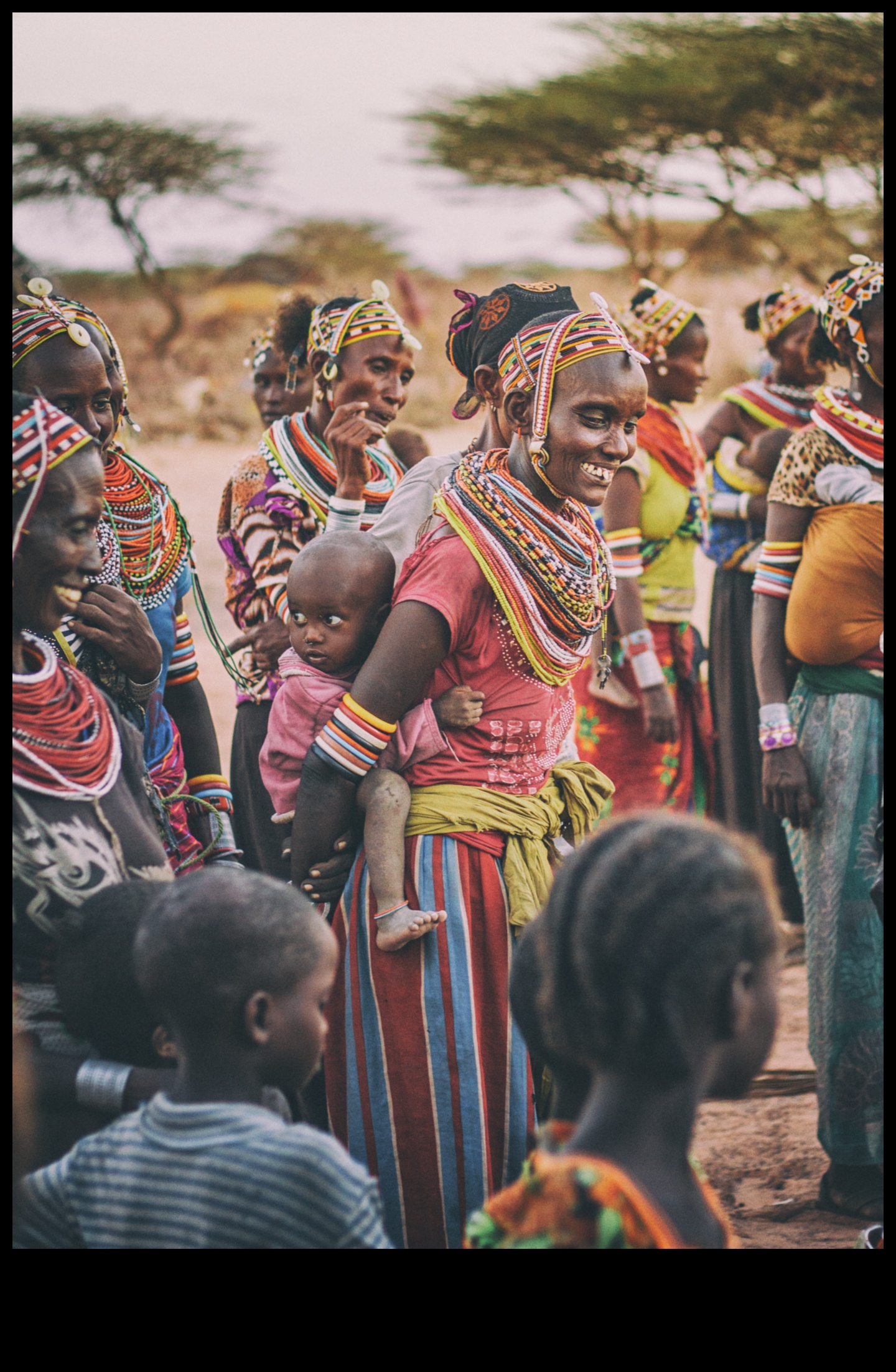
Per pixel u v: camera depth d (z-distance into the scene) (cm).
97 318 296
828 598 379
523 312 300
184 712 329
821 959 387
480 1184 277
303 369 498
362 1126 282
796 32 2450
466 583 277
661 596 561
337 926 288
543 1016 183
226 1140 190
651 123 2622
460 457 317
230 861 329
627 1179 160
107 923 226
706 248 2950
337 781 280
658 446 541
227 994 193
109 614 282
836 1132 382
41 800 231
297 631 291
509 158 2898
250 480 418
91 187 3053
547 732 295
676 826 169
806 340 580
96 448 240
